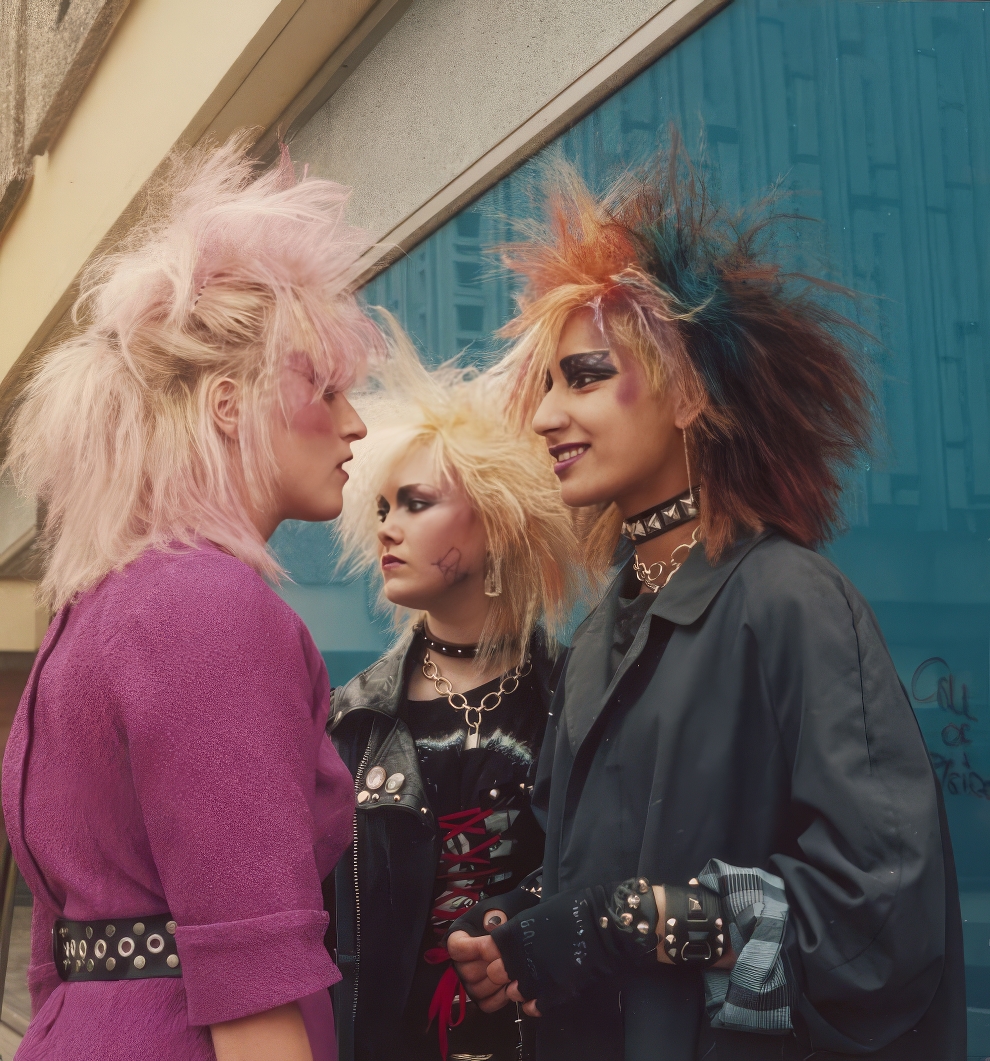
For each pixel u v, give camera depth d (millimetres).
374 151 2244
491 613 1215
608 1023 905
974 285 998
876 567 1052
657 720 867
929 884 716
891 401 1050
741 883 766
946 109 1030
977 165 1006
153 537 734
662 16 1337
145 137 2924
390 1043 1122
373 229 2238
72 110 3617
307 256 850
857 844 725
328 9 2176
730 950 765
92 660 679
